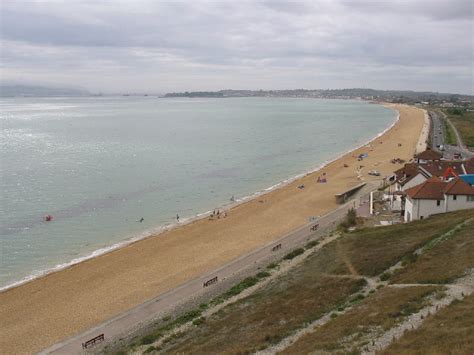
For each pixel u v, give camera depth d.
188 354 31.48
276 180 109.81
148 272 55.47
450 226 50.66
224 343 32.28
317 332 30.11
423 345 23.73
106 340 38.88
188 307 43.03
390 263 43.09
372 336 27.03
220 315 39.28
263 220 76.44
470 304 28.69
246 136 193.25
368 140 181.25
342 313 33.47
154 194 94.94
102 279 53.81
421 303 30.75
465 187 62.16
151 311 43.72
